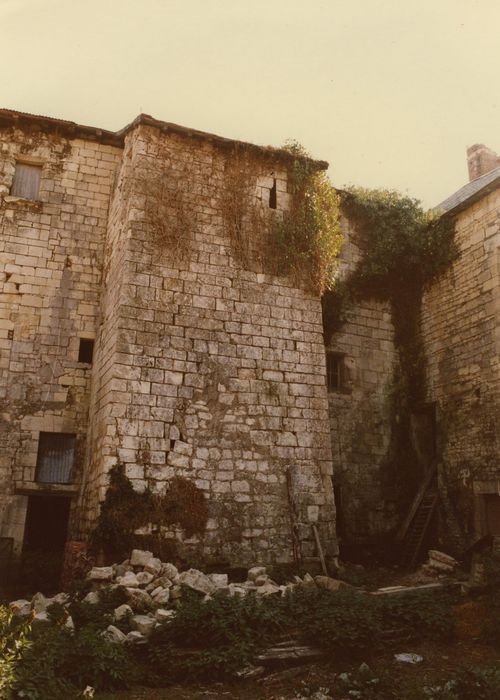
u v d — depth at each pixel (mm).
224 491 11609
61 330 13891
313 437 12719
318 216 14250
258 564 11398
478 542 11180
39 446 13234
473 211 15914
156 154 13266
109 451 11008
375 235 17328
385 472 16078
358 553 15102
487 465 14352
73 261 14383
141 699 6539
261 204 13906
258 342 12875
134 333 11852
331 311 16391
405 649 8375
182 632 7691
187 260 12789
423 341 17000
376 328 17062
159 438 11422
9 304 13680
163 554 10758
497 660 7941
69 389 13578
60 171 14836
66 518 13289
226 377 12367
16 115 14461
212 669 7230
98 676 6660
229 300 12898
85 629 7395
